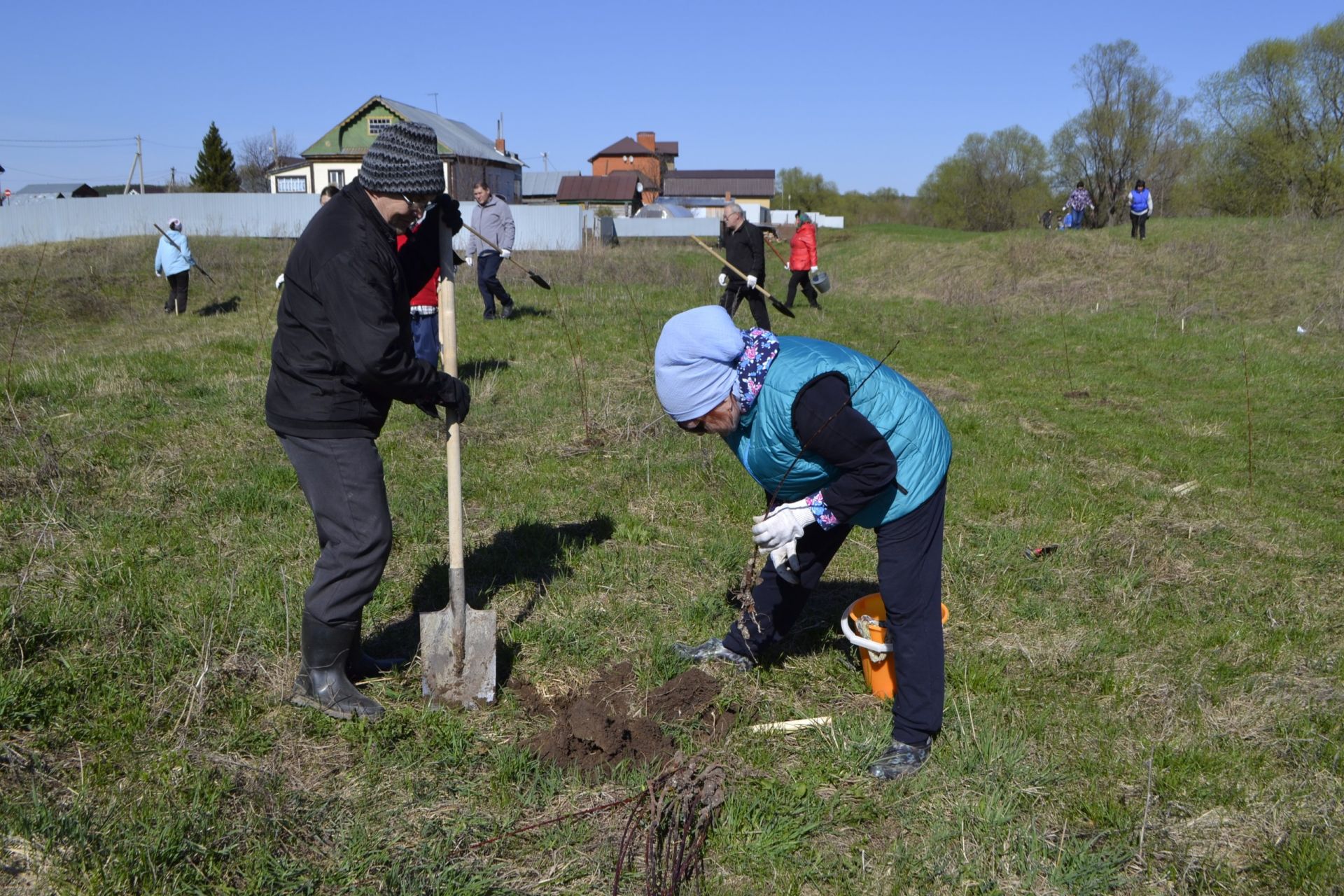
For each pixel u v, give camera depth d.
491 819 2.88
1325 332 13.62
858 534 5.42
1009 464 7.07
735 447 3.16
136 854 2.56
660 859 2.66
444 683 3.45
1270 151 33.00
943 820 2.96
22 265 18.47
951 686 3.83
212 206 29.03
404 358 3.09
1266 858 2.83
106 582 4.21
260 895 2.53
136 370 8.35
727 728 3.43
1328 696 3.80
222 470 5.83
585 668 3.86
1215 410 9.39
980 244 22.94
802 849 2.84
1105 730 3.50
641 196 66.31
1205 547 5.60
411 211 3.09
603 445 6.76
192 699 3.27
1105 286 18.06
